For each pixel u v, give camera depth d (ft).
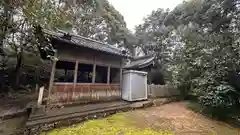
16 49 26.11
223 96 17.16
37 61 34.30
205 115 19.98
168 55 48.75
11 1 10.34
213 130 14.38
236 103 17.34
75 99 18.71
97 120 15.90
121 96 25.22
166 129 13.97
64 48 18.11
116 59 24.94
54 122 13.17
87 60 20.59
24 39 20.79
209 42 24.17
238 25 22.09
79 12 44.68
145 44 60.90
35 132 11.82
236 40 17.99
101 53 21.99
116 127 13.80
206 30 32.60
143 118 17.44
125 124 14.83
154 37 57.41
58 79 30.58
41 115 13.58
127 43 59.72
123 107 20.58
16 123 14.05
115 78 26.96
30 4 10.13
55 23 13.56
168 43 51.01
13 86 29.96
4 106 19.15
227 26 27.09
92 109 17.26
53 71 17.03
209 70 21.22
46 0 10.98
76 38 22.81
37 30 13.99
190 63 27.91
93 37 52.03
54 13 12.34
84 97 19.71
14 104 20.31
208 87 19.52
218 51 21.03
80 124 14.37
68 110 15.88
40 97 15.06
